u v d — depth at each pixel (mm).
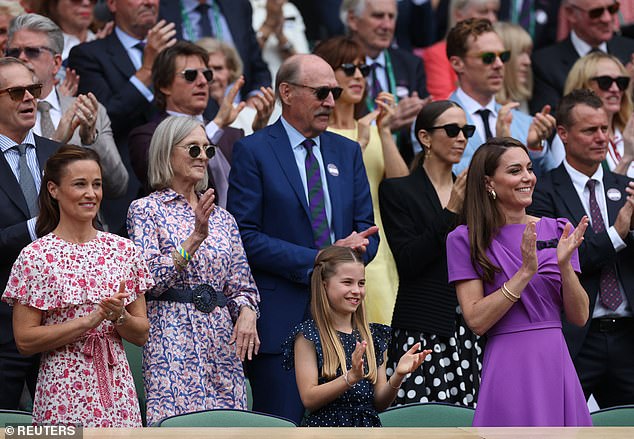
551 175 26062
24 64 23375
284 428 15734
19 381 22266
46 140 23688
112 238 20266
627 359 25250
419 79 32625
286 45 34125
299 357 20281
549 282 19359
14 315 19625
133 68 28781
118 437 14875
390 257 26547
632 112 30406
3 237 21641
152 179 22578
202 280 21953
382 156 27172
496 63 29328
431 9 36469
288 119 24781
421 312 23938
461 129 25188
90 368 19594
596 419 20078
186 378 21438
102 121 25781
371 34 31859
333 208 24359
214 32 31703
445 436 15234
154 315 21641
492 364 19359
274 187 24078
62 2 30406
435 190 25172
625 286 25203
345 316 20641
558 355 19203
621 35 36312
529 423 18969
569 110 25844
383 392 19938
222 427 16719
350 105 27469
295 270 23469
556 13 36969
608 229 24922
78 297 19594
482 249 19500
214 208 22891
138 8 28969
